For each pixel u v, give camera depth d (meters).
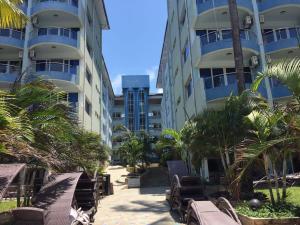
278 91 20.58
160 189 22.58
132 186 24.61
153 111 69.19
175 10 31.34
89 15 33.62
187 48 26.36
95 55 36.12
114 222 10.91
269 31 24.41
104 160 20.44
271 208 8.87
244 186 11.22
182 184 12.06
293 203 9.47
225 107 12.06
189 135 14.44
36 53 27.48
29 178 10.43
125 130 33.06
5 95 7.33
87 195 11.84
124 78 69.12
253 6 23.59
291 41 22.27
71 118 9.98
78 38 27.70
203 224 5.96
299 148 8.35
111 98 62.31
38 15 27.66
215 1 22.53
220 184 17.25
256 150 7.67
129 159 29.67
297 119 7.31
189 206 7.28
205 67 23.47
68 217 7.23
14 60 27.94
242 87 13.30
